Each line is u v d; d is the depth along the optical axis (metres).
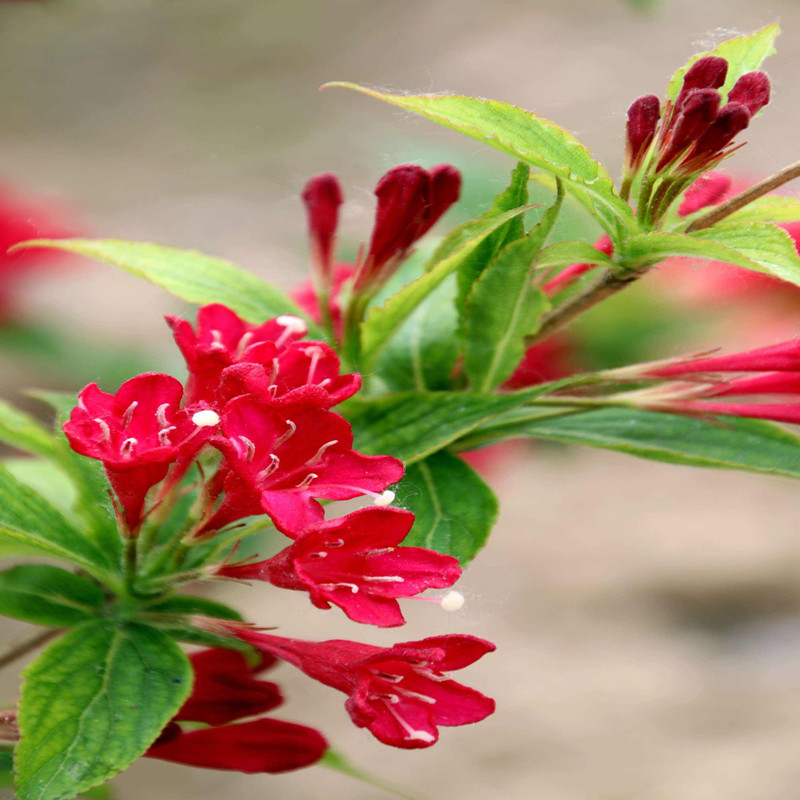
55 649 0.62
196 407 0.62
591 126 1.47
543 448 0.94
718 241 0.64
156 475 0.62
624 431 0.66
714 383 0.66
